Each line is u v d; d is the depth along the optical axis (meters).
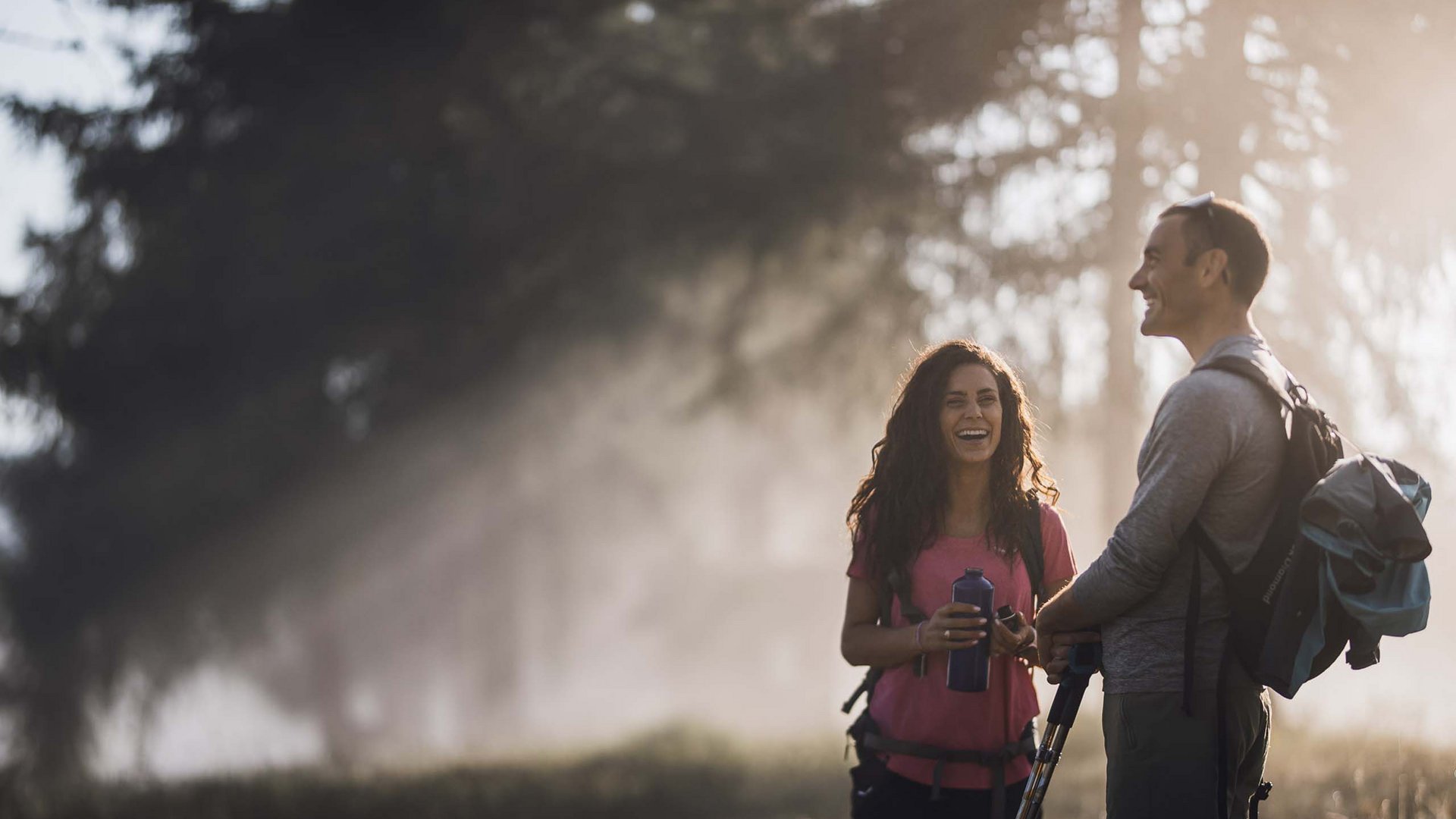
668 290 19.38
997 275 12.65
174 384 20.58
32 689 25.16
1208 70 10.92
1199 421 2.81
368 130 16.67
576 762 15.62
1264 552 2.79
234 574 23.88
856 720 3.71
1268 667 2.76
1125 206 11.66
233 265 18.91
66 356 19.64
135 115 18.38
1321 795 6.25
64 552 23.73
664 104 14.20
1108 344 12.09
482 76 15.58
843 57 12.60
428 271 17.31
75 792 16.09
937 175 12.91
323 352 19.86
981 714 3.54
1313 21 10.47
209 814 13.52
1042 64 12.00
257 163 17.66
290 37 16.78
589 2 14.69
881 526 3.67
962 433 3.60
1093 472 13.57
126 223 19.84
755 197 13.59
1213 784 2.83
